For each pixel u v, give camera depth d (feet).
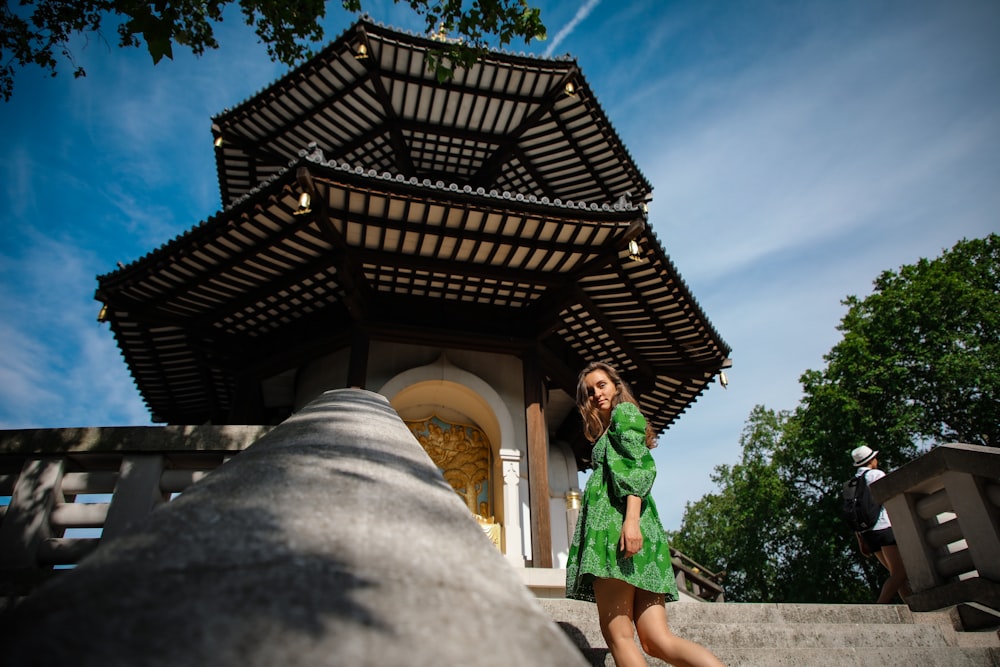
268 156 43.29
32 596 2.58
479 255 31.55
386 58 37.45
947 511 18.21
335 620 2.38
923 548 18.49
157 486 14.69
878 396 72.43
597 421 10.47
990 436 68.23
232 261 30.96
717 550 112.78
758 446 94.07
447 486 5.74
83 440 14.90
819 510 75.41
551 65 37.86
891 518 19.61
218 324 36.47
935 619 16.51
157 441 15.03
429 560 3.32
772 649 12.19
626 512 8.64
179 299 33.50
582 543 9.43
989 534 16.52
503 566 3.69
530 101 39.96
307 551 3.07
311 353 35.68
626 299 34.83
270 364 36.76
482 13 20.89
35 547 13.76
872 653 12.53
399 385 34.65
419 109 41.06
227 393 44.78
